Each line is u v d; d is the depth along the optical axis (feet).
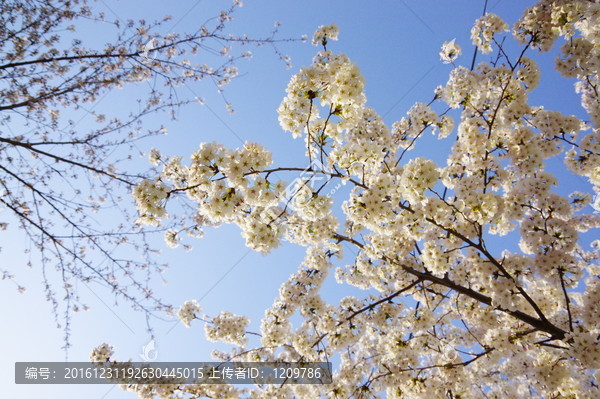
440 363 19.10
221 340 19.86
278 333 19.01
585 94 18.84
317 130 11.60
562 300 17.30
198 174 10.35
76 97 15.98
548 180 13.79
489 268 14.67
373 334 20.29
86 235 15.72
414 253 18.16
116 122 16.78
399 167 16.76
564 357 14.25
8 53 14.39
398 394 18.24
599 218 19.51
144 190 10.38
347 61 10.82
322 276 19.77
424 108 17.12
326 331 18.52
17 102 14.52
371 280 19.51
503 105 15.66
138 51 16.40
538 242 13.84
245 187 10.41
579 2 13.83
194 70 17.47
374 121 15.97
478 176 14.15
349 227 18.13
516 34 15.74
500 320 17.10
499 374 22.74
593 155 15.94
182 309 20.02
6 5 14.43
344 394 18.53
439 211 13.93
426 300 18.08
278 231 11.47
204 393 18.38
